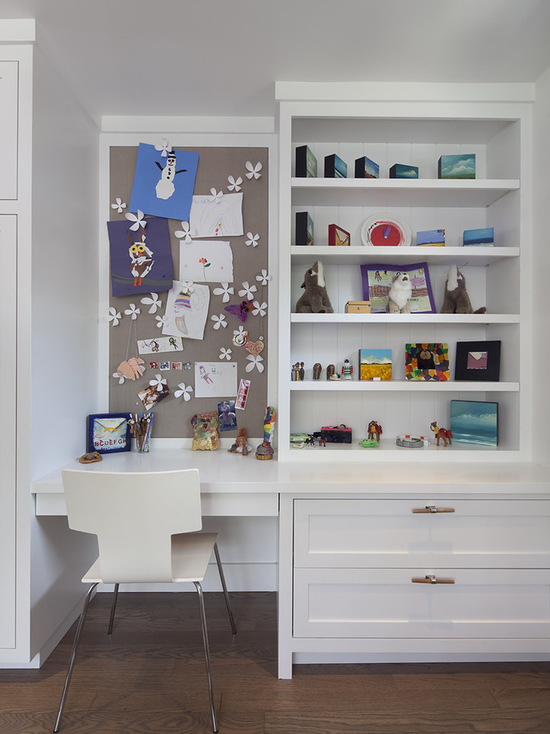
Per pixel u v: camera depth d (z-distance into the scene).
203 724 1.54
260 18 1.68
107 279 2.40
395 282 2.22
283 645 1.79
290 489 1.76
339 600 1.80
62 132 1.98
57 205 1.94
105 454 2.27
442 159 2.18
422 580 1.78
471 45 1.82
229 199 2.39
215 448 2.35
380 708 1.62
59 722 1.51
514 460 2.12
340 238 2.22
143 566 1.53
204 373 2.40
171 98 2.21
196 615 2.21
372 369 2.27
